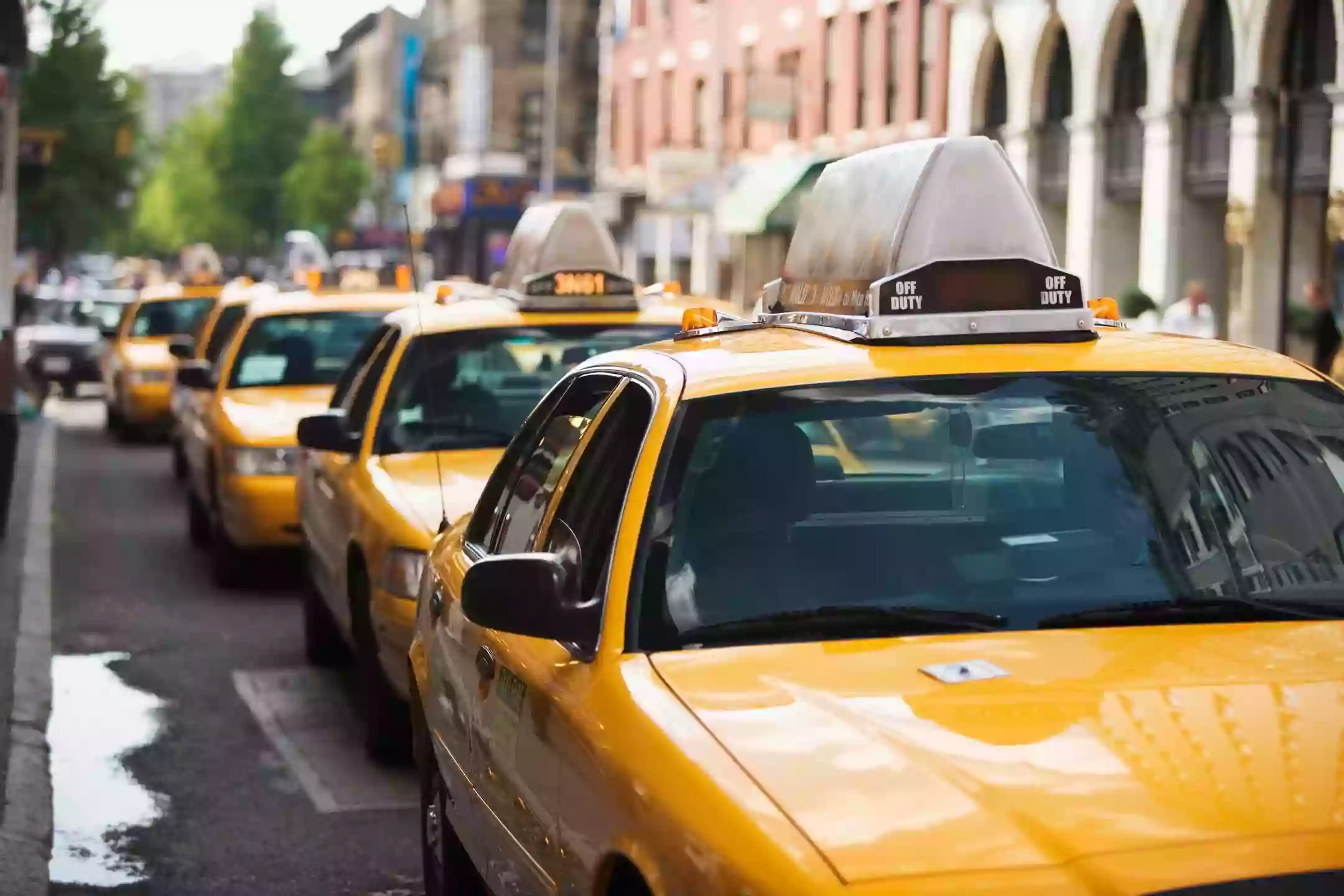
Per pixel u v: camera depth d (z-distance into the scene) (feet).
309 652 35.45
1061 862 9.29
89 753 29.07
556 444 17.10
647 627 12.76
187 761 28.43
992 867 9.29
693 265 168.04
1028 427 14.03
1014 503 13.71
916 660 12.00
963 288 14.93
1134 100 98.37
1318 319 74.43
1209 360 14.94
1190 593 13.08
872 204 15.88
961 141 15.37
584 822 12.06
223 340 60.44
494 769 14.89
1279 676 11.43
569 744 12.54
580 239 32.50
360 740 29.48
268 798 26.25
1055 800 9.78
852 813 9.86
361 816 25.26
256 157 360.28
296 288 49.67
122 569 48.16
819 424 13.89
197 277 92.89
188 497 52.34
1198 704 10.91
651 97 176.96
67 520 58.80
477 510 19.12
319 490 32.63
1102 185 99.60
